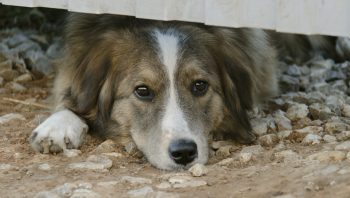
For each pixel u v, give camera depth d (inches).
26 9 406.0
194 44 253.0
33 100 309.1
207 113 255.1
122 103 254.2
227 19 233.1
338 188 186.7
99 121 264.5
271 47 323.9
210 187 201.0
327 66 360.8
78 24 273.4
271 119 274.5
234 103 268.4
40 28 398.3
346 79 343.6
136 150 248.4
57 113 259.8
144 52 248.7
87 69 264.7
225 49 265.3
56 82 289.6
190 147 226.4
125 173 221.9
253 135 265.9
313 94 312.2
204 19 235.9
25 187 205.9
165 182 208.4
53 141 239.9
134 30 255.9
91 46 266.4
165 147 229.3
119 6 245.6
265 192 191.6
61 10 370.6
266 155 229.1
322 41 383.2
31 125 271.6
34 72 349.1
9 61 345.1
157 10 238.7
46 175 216.8
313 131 256.5
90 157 234.2
